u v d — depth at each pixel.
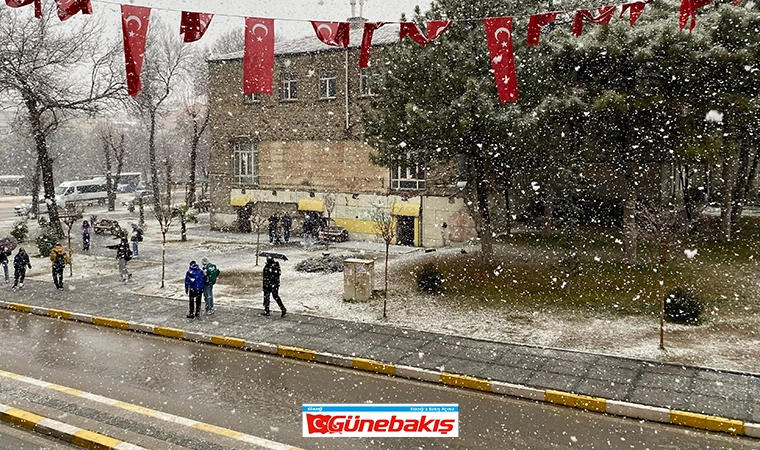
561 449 8.14
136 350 13.16
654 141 17.53
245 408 9.67
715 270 18.03
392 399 10.12
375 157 20.05
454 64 17.05
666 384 10.24
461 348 12.51
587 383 10.36
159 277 21.27
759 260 18.91
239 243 30.83
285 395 10.29
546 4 17.69
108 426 8.95
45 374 11.48
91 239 32.75
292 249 28.41
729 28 15.62
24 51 30.11
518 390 10.23
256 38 8.33
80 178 77.88
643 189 23.33
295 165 33.44
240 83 35.06
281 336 13.59
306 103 32.72
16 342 13.86
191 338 13.97
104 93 32.00
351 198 31.42
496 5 17.09
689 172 27.47
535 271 18.95
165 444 8.31
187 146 67.25
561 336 13.23
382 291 17.83
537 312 15.21
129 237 32.75
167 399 10.09
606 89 17.06
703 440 8.49
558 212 25.20
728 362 11.34
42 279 21.09
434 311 15.56
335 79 31.64
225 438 8.52
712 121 16.39
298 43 34.94
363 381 11.07
